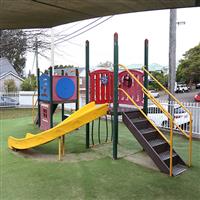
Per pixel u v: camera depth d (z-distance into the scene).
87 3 3.94
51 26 5.96
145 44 6.15
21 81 26.28
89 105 6.18
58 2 3.88
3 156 5.80
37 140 5.73
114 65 5.55
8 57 32.66
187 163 5.27
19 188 4.07
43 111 8.63
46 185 4.18
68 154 5.95
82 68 35.72
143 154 5.96
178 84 36.94
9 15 4.71
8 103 17.84
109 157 5.71
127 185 4.19
